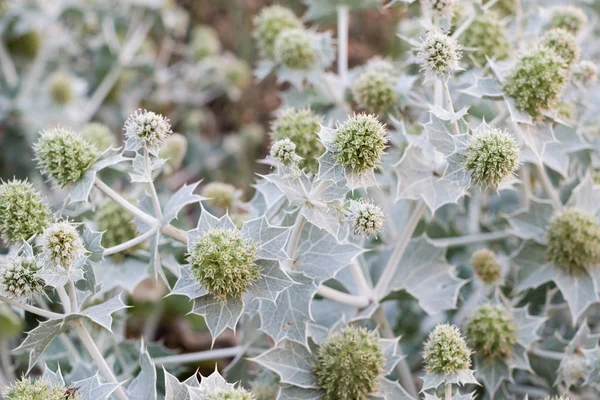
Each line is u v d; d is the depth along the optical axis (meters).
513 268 0.50
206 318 0.40
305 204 0.41
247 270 0.40
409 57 0.53
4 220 0.41
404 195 0.44
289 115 0.47
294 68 0.52
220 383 0.40
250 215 0.48
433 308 0.47
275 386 0.46
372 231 0.40
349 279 0.49
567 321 0.51
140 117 0.41
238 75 0.81
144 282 0.61
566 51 0.46
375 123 0.40
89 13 0.74
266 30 0.55
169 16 0.81
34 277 0.39
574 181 0.51
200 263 0.40
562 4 0.59
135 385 0.43
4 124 0.69
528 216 0.49
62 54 0.78
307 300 0.43
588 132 0.52
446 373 0.40
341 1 0.55
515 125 0.44
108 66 0.73
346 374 0.42
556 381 0.46
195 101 0.83
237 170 0.77
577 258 0.47
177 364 0.50
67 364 0.48
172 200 0.43
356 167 0.40
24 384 0.39
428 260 0.48
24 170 0.68
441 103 0.45
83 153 0.42
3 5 0.75
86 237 0.42
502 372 0.46
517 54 0.45
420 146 0.44
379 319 0.47
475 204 0.54
